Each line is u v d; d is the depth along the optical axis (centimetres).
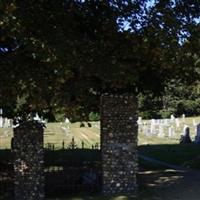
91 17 1739
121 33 1691
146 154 3072
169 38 1662
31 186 1623
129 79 1661
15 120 2061
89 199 1628
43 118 2073
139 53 1691
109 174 1703
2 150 3109
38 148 1634
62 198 1638
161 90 2027
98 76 1620
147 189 1786
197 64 1833
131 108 1727
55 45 1509
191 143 3844
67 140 4266
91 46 1603
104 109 1719
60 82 1585
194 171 2292
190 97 8162
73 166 2191
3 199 1625
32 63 1583
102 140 1720
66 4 1628
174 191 1748
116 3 1706
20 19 1475
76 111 1839
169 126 5072
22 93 1589
